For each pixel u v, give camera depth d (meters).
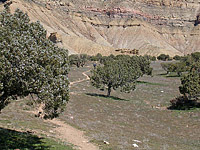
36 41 16.72
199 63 58.16
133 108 48.47
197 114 42.69
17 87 14.84
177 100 53.72
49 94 15.59
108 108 45.00
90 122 31.53
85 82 85.06
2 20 16.78
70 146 18.80
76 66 161.25
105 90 73.88
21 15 17.89
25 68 14.07
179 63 119.19
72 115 34.81
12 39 14.49
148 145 22.77
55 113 17.77
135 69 65.75
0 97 15.23
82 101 47.50
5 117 26.72
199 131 33.47
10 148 15.05
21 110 32.50
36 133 21.77
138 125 34.56
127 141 23.36
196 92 50.09
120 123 34.25
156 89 80.00
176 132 32.62
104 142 21.61
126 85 59.91
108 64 63.47
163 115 43.59
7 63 13.59
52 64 16.91
